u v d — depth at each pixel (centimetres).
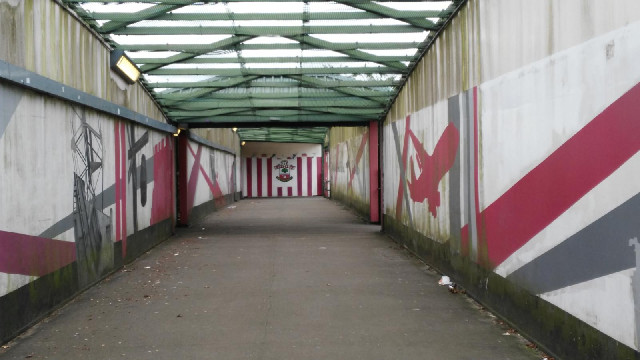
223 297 755
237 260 1079
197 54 1052
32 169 624
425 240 1035
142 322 629
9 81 561
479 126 709
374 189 1844
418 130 1096
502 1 621
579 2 448
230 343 550
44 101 664
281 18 857
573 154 461
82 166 799
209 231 1642
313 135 3844
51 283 674
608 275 408
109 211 930
